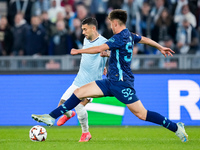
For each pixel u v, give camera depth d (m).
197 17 48.22
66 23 47.72
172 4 48.16
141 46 46.59
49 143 21.94
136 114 20.80
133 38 21.00
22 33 47.31
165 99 34.97
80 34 47.12
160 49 21.72
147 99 34.97
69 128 33.53
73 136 27.72
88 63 23.50
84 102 23.44
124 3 48.69
